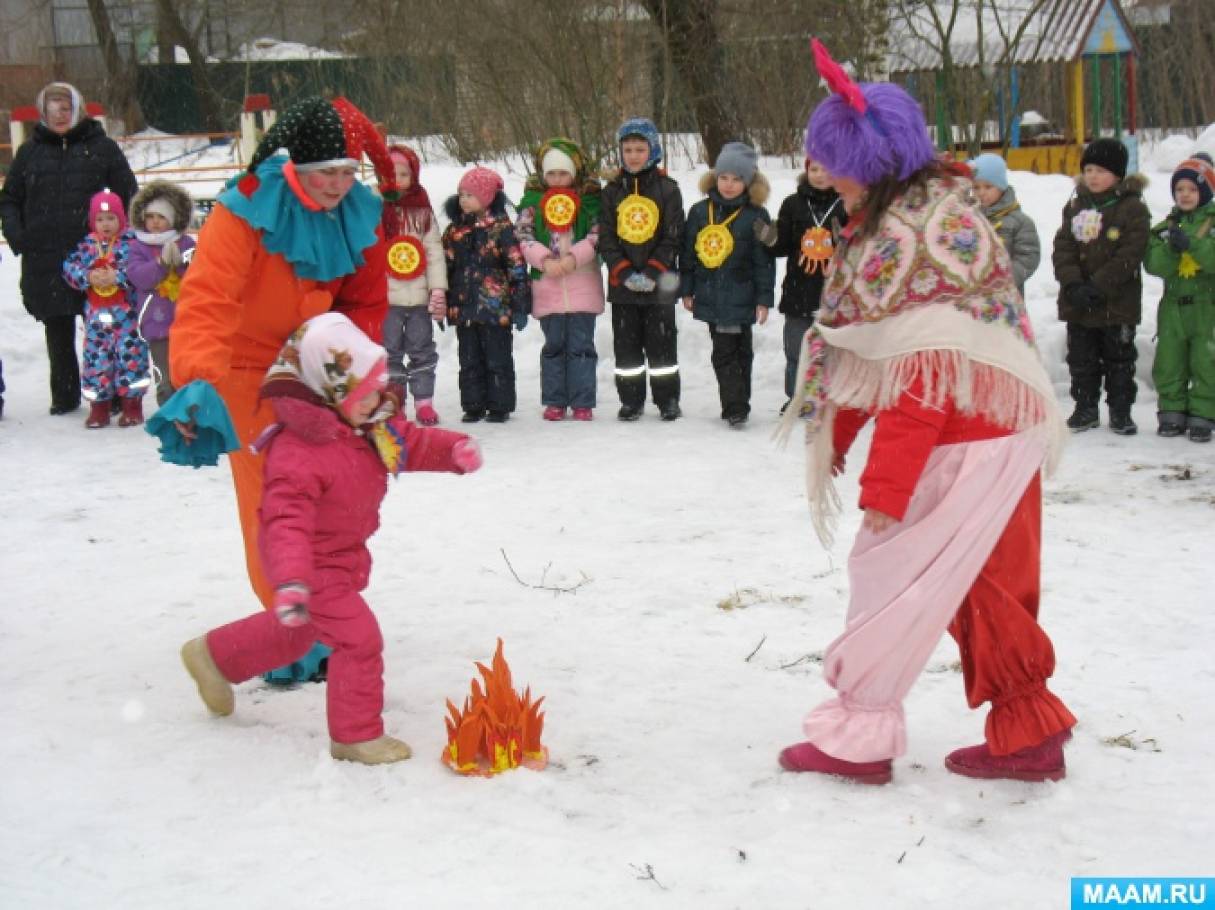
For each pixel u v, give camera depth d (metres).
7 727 4.46
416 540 6.85
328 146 4.33
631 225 9.77
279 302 4.53
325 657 4.90
